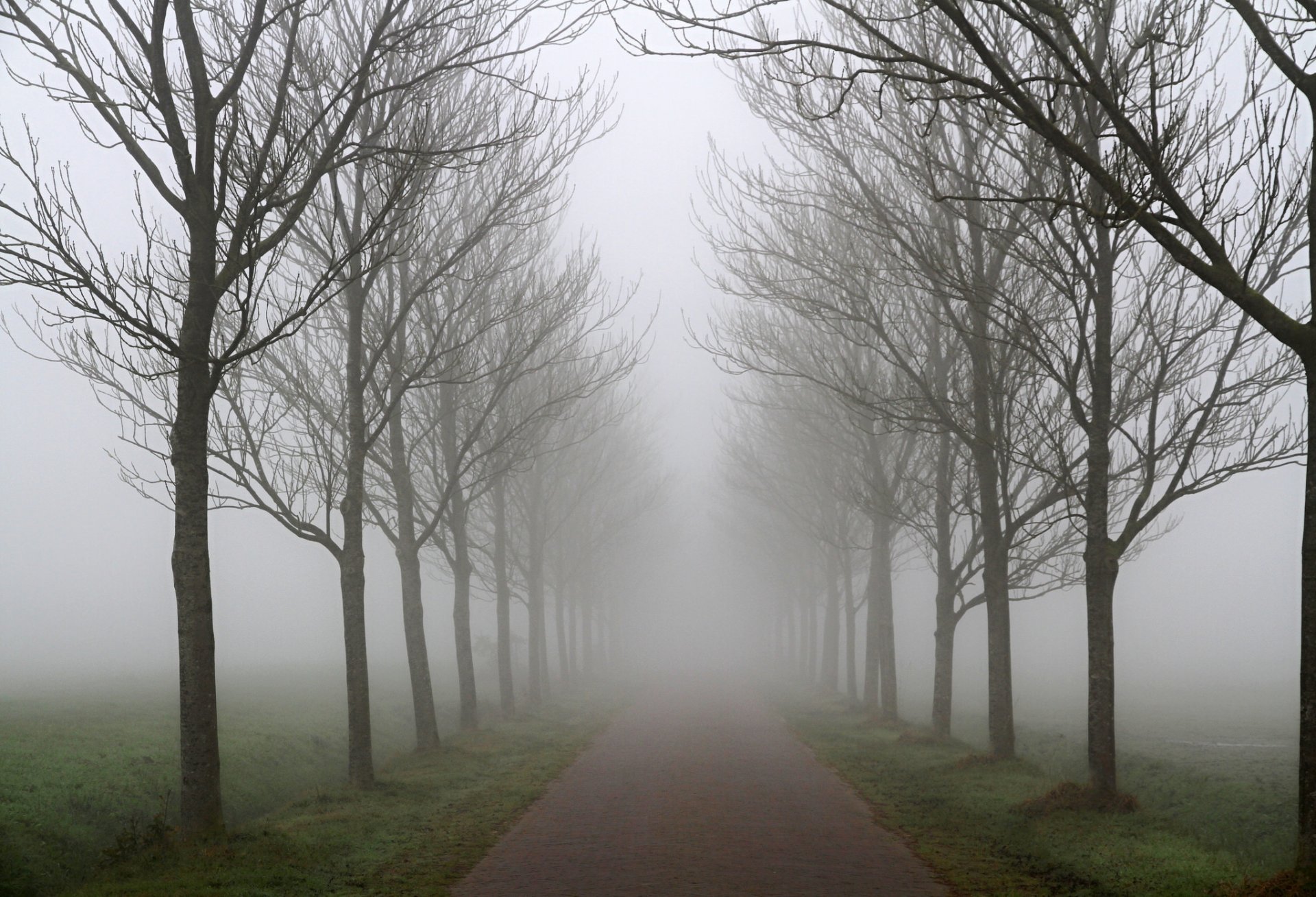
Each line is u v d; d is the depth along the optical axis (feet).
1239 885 27.68
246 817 47.70
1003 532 59.77
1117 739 78.59
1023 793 46.01
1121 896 28.40
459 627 81.35
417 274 60.49
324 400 60.49
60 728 57.00
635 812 44.52
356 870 33.35
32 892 32.07
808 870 32.58
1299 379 39.73
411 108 50.49
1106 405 41.06
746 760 63.98
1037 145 40.32
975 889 29.71
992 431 55.36
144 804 43.42
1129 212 26.84
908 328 66.80
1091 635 41.29
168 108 33.55
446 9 37.22
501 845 37.58
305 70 45.80
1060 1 33.91
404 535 66.18
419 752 62.80
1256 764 59.06
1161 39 28.25
